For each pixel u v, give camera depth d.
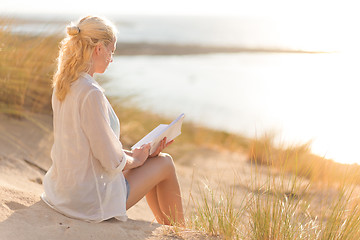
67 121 2.15
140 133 5.74
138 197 2.47
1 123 4.26
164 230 2.33
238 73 20.59
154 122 6.34
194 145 6.78
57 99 2.19
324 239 2.19
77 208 2.21
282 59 27.09
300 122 9.03
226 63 25.41
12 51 4.69
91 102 2.08
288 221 2.27
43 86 4.83
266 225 2.25
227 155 6.18
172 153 6.01
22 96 4.59
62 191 2.23
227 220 2.36
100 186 2.21
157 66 22.89
